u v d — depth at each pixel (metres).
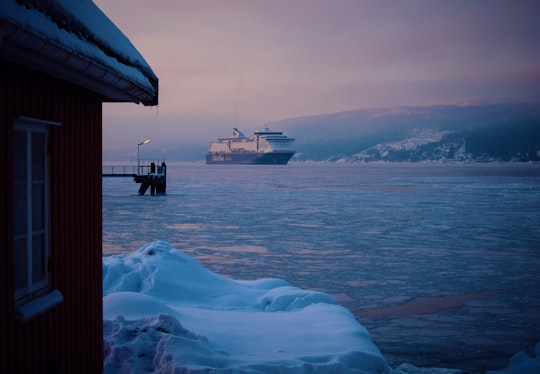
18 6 2.60
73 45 3.16
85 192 4.92
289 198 48.09
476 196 50.91
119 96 4.81
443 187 68.00
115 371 5.32
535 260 17.50
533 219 30.59
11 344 3.43
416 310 11.41
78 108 4.74
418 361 8.38
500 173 134.50
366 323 10.48
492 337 9.57
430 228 26.36
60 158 4.30
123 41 4.54
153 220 29.69
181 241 21.73
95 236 5.20
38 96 3.87
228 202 43.34
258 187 68.75
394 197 49.59
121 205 39.88
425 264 16.72
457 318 10.80
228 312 8.27
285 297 9.39
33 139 3.88
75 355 4.61
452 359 8.49
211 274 10.74
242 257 17.94
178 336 5.68
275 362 5.30
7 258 3.33
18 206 3.59
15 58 3.20
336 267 16.17
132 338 5.76
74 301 4.60
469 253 18.94
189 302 9.34
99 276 5.32
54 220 4.17
